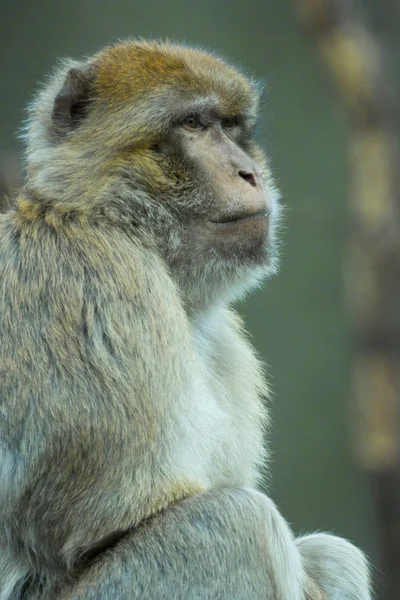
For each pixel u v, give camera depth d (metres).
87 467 10.45
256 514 10.63
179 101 11.63
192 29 33.84
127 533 10.64
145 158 11.45
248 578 10.45
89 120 11.70
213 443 11.37
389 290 19.91
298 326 32.56
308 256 32.34
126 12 33.72
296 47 33.91
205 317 12.13
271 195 12.39
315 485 31.92
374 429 19.94
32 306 10.76
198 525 10.51
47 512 10.59
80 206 11.29
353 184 20.78
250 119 12.44
